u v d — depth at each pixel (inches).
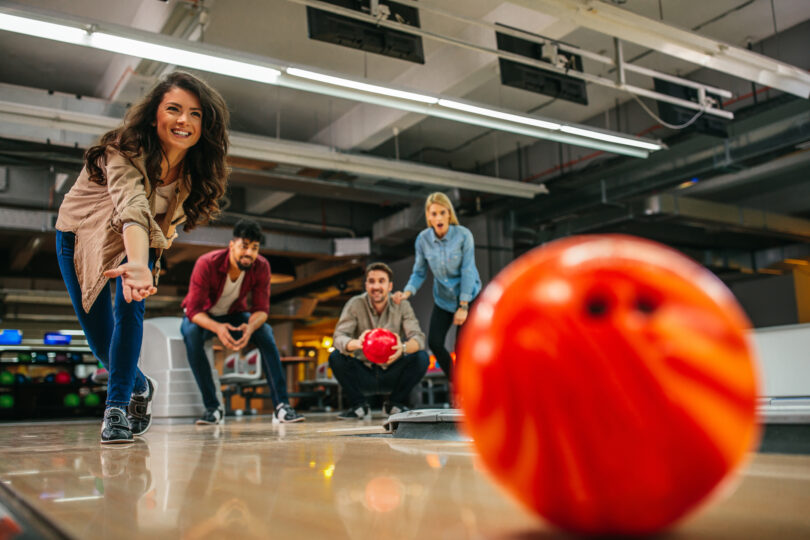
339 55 312.0
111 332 80.2
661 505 16.3
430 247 158.4
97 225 73.0
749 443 16.9
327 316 721.6
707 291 17.3
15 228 377.1
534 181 422.0
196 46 191.6
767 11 294.5
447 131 403.2
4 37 287.1
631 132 369.4
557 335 16.6
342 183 374.9
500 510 23.3
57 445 73.9
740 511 22.9
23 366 481.1
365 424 123.2
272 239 450.6
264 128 382.0
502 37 235.1
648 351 16.0
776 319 545.3
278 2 273.1
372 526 20.3
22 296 549.3
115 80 303.7
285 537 18.7
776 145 315.9
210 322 149.5
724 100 333.7
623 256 17.7
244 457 48.6
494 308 18.5
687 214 410.3
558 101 370.9
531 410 16.7
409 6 215.2
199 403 173.0
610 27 203.9
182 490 29.5
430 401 362.9
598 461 16.0
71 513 23.3
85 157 72.7
